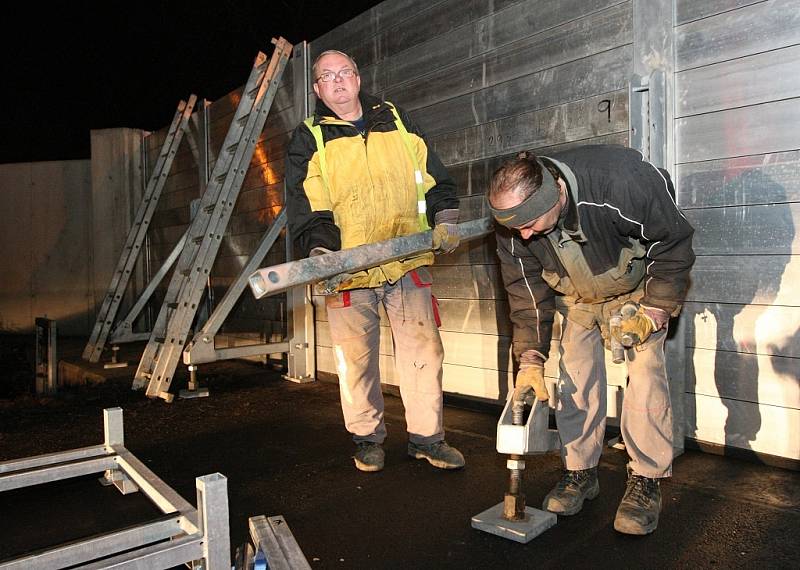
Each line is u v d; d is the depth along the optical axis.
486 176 3.47
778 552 1.87
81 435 3.48
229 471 2.79
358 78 2.54
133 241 6.27
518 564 1.87
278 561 1.61
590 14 2.97
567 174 1.79
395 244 2.27
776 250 2.48
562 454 2.21
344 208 2.50
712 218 2.64
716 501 2.23
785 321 2.47
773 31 2.44
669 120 2.71
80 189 8.71
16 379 6.54
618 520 2.01
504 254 2.13
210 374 5.14
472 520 2.11
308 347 4.81
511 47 3.30
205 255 4.49
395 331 2.69
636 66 2.81
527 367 2.06
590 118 2.99
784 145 2.44
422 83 3.79
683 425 2.73
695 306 2.72
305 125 2.53
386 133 2.55
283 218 4.60
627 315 1.87
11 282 8.79
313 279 2.05
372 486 2.53
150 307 7.63
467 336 3.66
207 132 6.24
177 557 1.55
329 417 3.67
